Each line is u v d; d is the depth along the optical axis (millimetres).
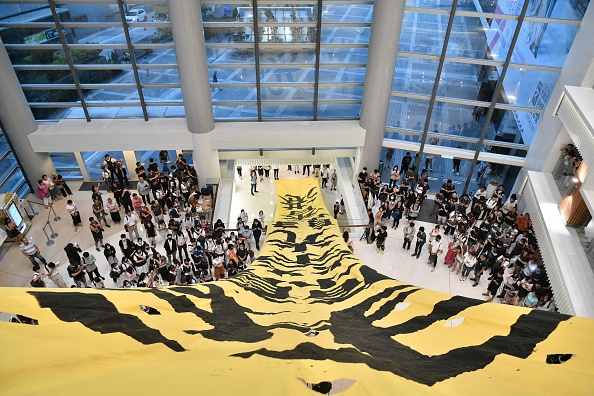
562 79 16953
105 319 4895
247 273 11750
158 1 17609
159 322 5543
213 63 19297
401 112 21453
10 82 18047
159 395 2984
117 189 19672
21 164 20000
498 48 18172
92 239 18188
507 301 14750
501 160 19969
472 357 4953
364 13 18344
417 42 18734
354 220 18797
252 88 20125
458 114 20922
